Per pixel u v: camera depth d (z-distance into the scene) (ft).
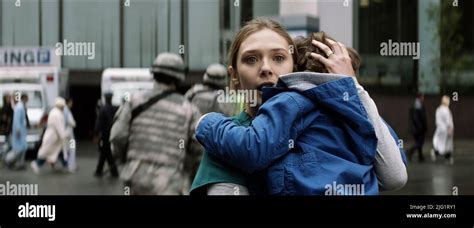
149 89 13.04
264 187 4.90
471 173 40.04
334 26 31.91
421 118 51.39
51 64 54.95
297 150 4.85
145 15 69.51
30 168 43.24
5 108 43.37
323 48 5.31
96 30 70.13
